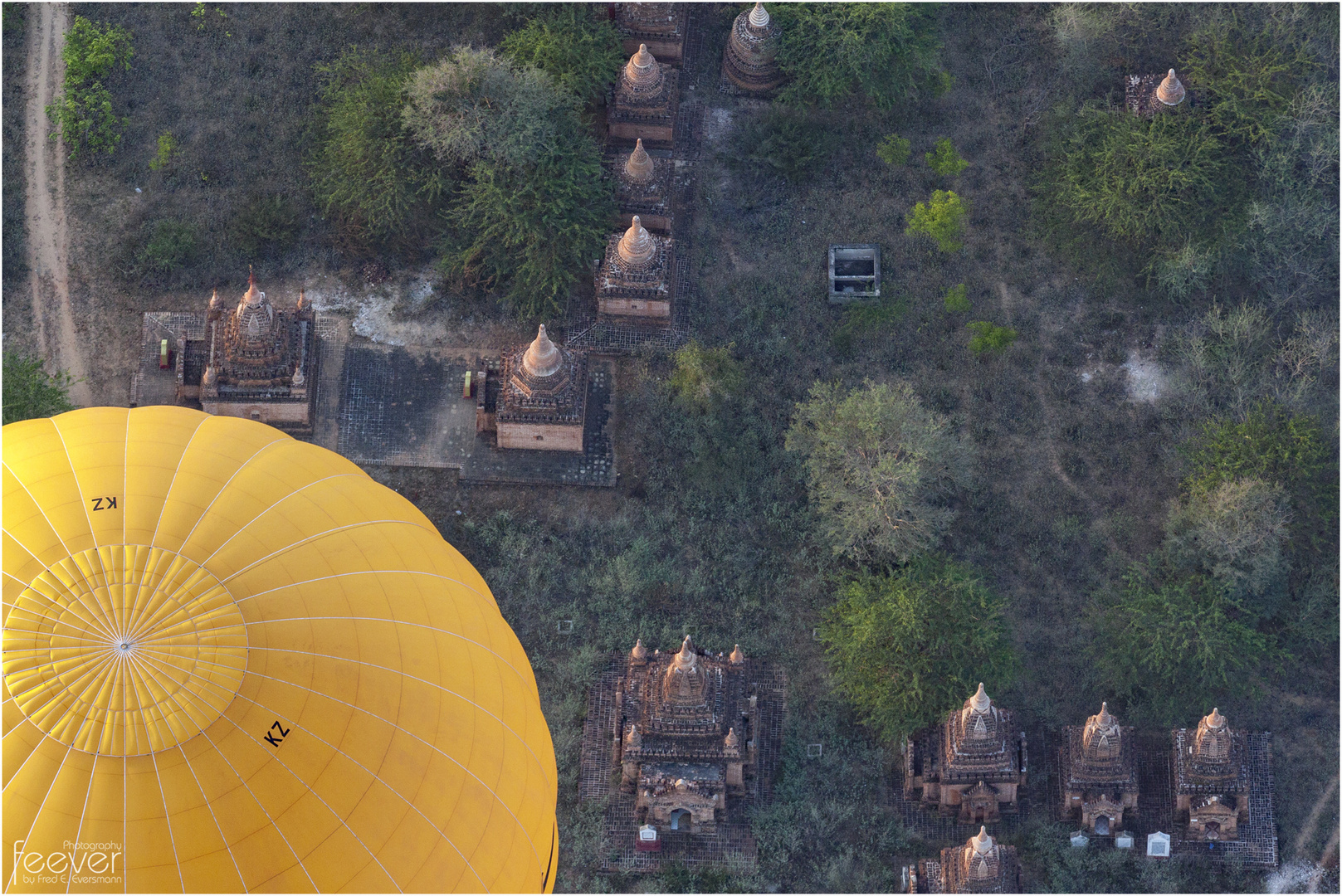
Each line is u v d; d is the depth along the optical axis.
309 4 77.44
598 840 64.19
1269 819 65.44
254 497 47.91
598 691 66.56
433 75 68.94
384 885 45.34
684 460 70.06
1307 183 72.56
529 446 69.75
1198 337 72.19
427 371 71.12
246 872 43.41
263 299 65.38
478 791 47.62
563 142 70.75
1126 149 72.00
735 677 64.81
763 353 72.19
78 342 71.00
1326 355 71.00
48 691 43.12
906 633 63.78
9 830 42.12
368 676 46.19
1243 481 66.38
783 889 64.12
